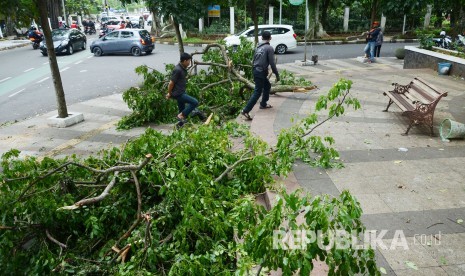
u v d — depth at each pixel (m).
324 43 24.67
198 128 5.17
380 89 10.38
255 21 13.13
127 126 8.76
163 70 16.47
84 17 56.22
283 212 2.61
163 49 24.16
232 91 9.33
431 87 6.85
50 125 9.12
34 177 4.21
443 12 27.84
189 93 8.83
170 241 3.93
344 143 6.34
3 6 7.59
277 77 7.91
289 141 4.60
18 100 12.07
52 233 4.23
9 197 4.05
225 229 3.59
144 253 3.49
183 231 3.55
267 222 2.40
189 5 9.96
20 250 4.13
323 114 8.04
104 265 3.68
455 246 3.64
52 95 12.67
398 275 3.26
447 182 4.91
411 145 6.20
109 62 19.23
